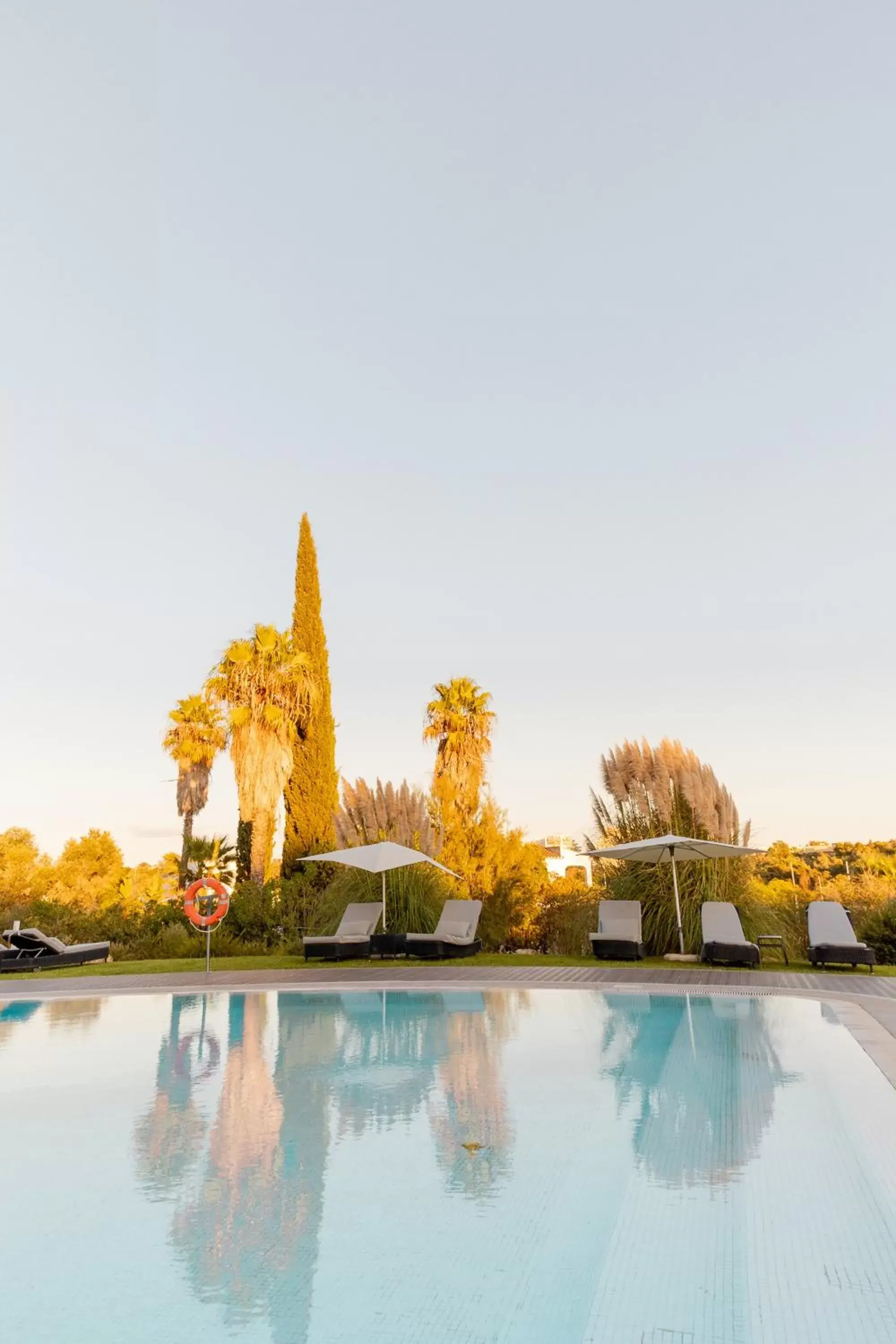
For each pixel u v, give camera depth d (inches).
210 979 447.8
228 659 913.5
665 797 552.7
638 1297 113.0
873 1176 158.1
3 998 398.0
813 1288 114.8
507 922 678.5
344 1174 164.7
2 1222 143.8
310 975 456.4
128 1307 113.5
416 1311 111.0
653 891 532.7
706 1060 255.6
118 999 396.5
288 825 925.2
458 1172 164.7
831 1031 291.0
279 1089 234.8
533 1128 192.7
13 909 779.4
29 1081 248.4
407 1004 370.0
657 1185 154.7
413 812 706.2
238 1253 130.0
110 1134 193.8
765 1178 157.2
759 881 562.3
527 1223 138.9
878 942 525.0
